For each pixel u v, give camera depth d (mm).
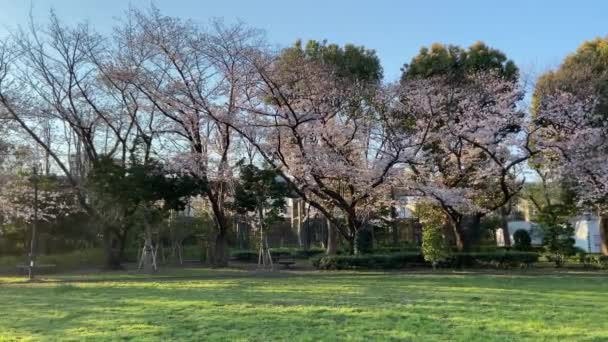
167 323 7281
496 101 18844
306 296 10102
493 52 22484
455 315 7773
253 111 18016
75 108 19828
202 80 18359
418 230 29969
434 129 18953
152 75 18375
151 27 18203
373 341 6051
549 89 19172
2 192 19516
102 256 22094
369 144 19484
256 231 24141
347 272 16266
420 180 19375
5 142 19734
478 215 19797
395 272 16234
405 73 22250
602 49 21156
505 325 6949
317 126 18203
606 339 6066
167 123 19859
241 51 17672
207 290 11297
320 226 32250
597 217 22953
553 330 6594
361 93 19438
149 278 14852
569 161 17844
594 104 18000
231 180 18656
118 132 20375
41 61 19156
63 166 19781
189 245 27438
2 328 7082
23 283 14148
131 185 16969
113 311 8422
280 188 18312
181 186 17859
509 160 18562
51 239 22766
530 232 27016
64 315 8102
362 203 19875
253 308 8531
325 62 21328
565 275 14828
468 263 17469
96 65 19250
